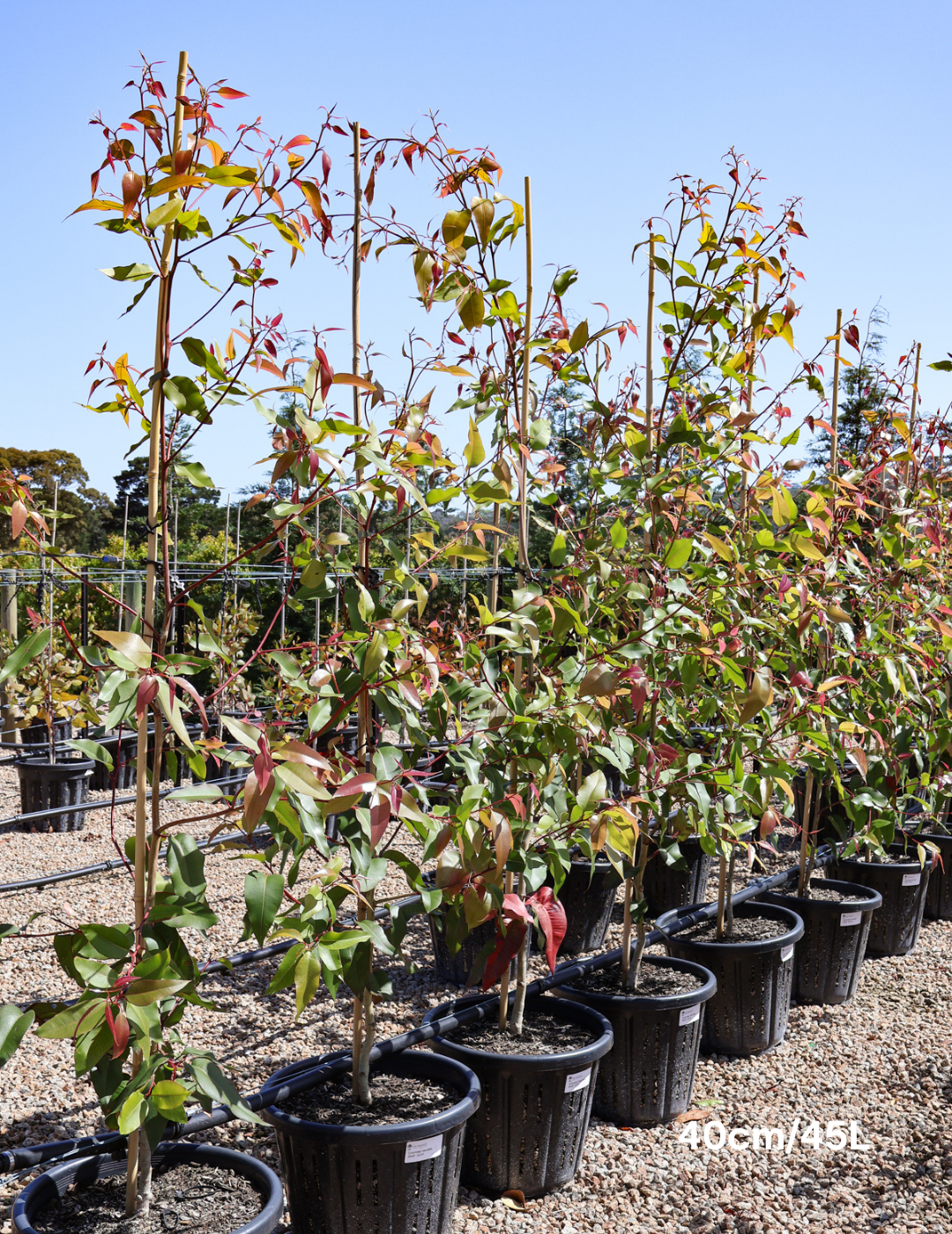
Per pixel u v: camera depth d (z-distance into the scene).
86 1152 1.96
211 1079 1.74
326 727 1.93
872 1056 3.33
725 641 2.78
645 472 2.80
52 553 1.80
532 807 2.49
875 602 3.82
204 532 11.61
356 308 2.20
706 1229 2.37
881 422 4.16
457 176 2.35
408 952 4.24
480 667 2.50
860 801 3.47
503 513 3.07
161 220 1.56
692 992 2.82
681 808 2.93
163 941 1.69
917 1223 2.39
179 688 1.69
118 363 1.75
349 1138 2.00
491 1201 2.44
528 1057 2.38
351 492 1.98
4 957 4.00
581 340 2.64
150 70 1.67
